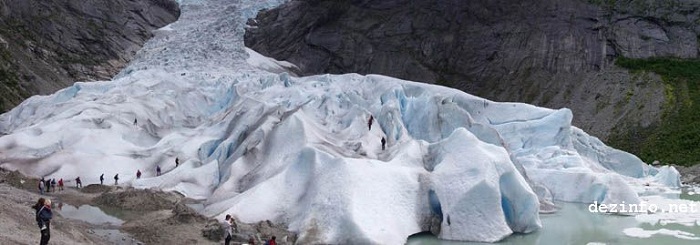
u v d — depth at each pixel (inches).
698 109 2322.8
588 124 2492.6
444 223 1100.5
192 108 2140.7
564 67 2888.8
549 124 1782.7
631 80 2640.3
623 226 1244.5
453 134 1279.5
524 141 1793.8
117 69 2992.1
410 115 1772.9
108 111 1903.3
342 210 1052.5
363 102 1877.5
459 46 3152.1
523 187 1170.6
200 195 1451.8
